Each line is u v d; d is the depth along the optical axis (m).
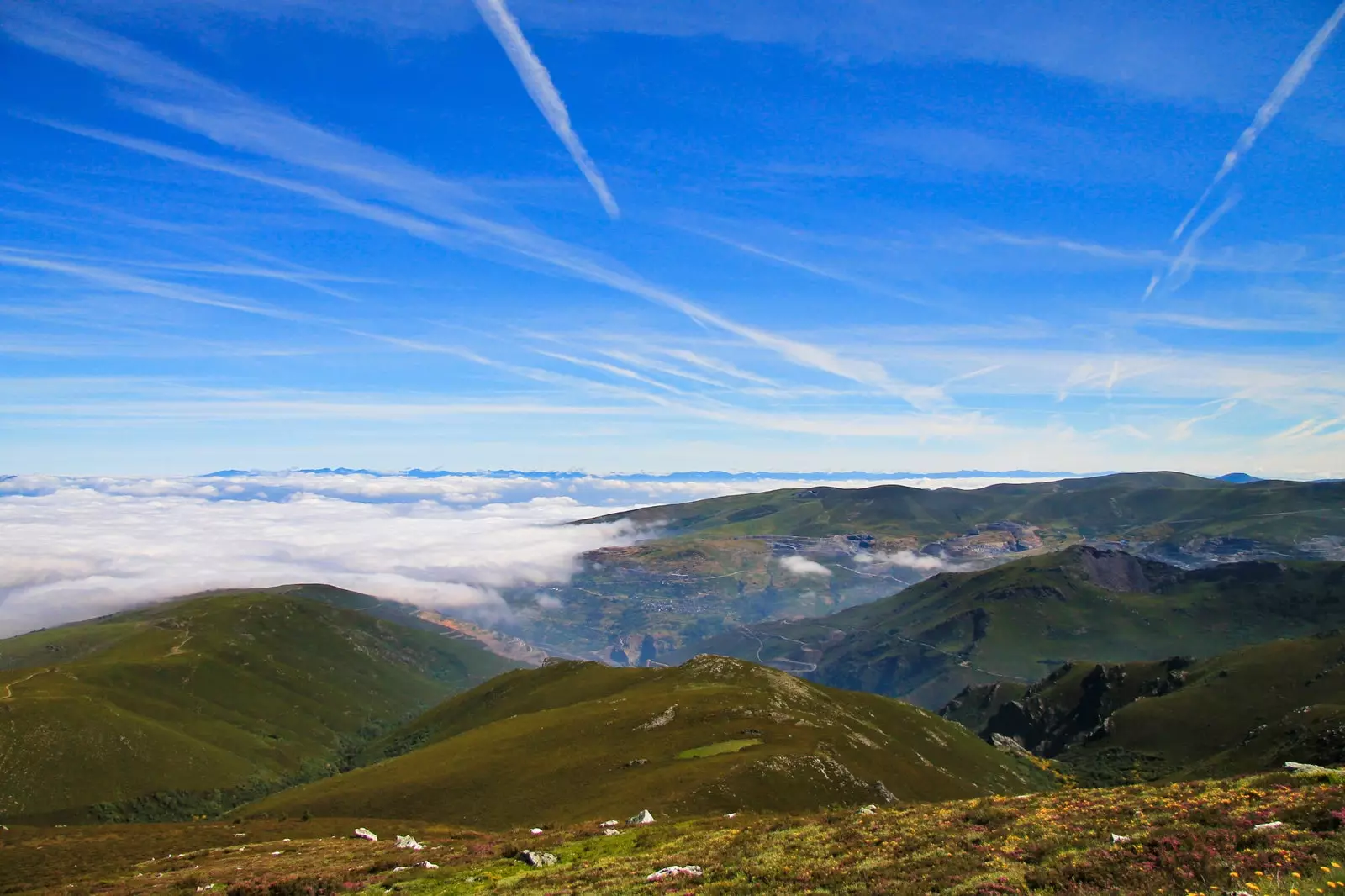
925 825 41.53
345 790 161.38
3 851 85.75
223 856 74.06
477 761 162.62
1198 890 23.91
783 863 37.25
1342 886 21.67
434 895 43.72
